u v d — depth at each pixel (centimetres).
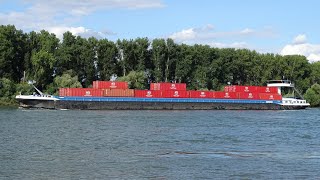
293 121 8794
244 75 17338
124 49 15200
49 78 14262
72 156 4078
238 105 13250
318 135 6162
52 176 3250
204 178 3241
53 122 7475
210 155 4231
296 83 17862
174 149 4588
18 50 14150
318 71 18350
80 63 14862
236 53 16925
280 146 4950
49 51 14225
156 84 12569
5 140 5062
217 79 16488
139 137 5572
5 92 12825
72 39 14875
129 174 3338
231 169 3553
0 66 13462
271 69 17175
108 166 3622
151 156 4131
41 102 11206
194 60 16175
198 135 5884
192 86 16262
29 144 4791
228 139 5500
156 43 15425
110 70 15088
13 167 3531
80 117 8750
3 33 13625
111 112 10700
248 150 4594
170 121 8094
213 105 12950
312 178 3281
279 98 13862
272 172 3462
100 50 15075
